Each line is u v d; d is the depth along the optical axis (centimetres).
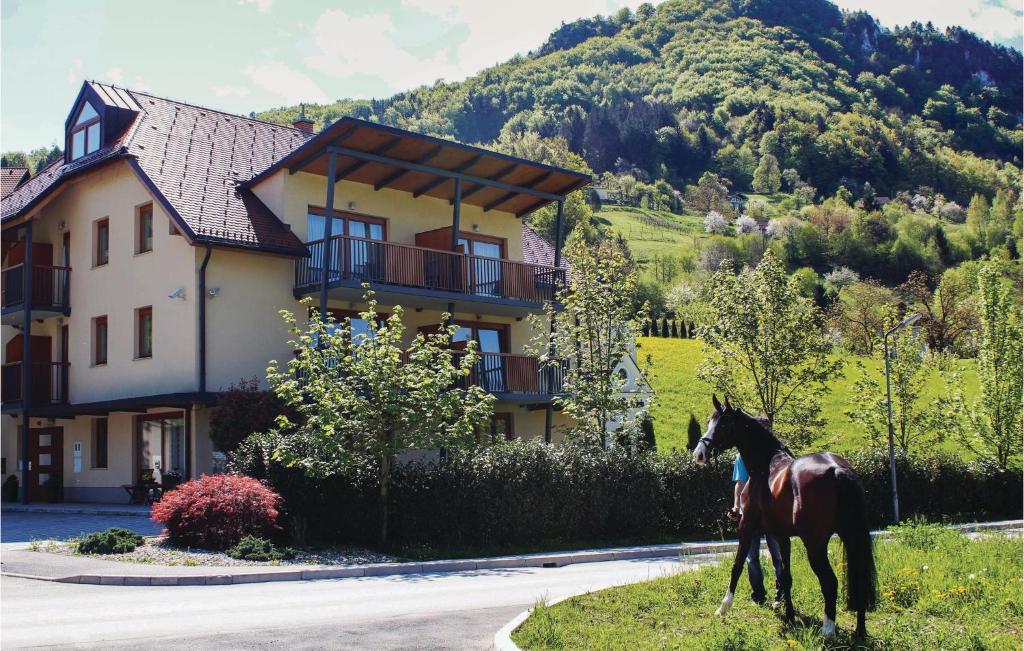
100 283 2900
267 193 2772
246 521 1745
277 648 921
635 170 16838
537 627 959
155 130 2870
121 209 2842
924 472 2836
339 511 1870
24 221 3000
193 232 2461
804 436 2700
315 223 2775
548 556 1809
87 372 2928
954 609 1009
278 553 1658
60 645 927
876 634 896
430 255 2753
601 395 2448
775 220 13725
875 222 13038
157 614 1125
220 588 1398
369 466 1894
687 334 7238
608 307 2506
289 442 1842
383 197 2916
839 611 1016
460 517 1923
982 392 3281
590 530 2089
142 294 2728
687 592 1141
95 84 2984
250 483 1797
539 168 2883
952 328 7194
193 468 2516
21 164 7450
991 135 17512
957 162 15900
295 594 1323
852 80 19788
